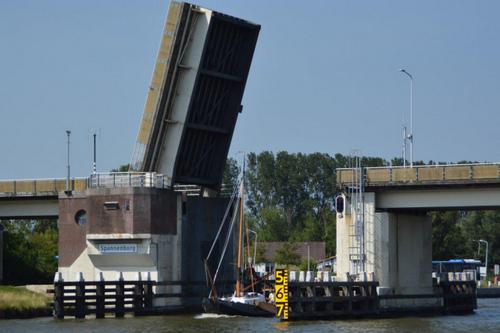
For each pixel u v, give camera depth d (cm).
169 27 12500
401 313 12725
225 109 13288
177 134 12950
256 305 12269
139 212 12788
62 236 13350
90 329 10544
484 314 13512
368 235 12612
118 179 13088
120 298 12250
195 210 13475
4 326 10825
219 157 13662
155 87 12775
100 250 12975
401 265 12850
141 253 12756
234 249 13950
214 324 11125
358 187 12600
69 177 14100
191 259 13362
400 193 12600
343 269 12669
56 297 11756
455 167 12250
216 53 12756
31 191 14575
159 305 12769
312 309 11700
